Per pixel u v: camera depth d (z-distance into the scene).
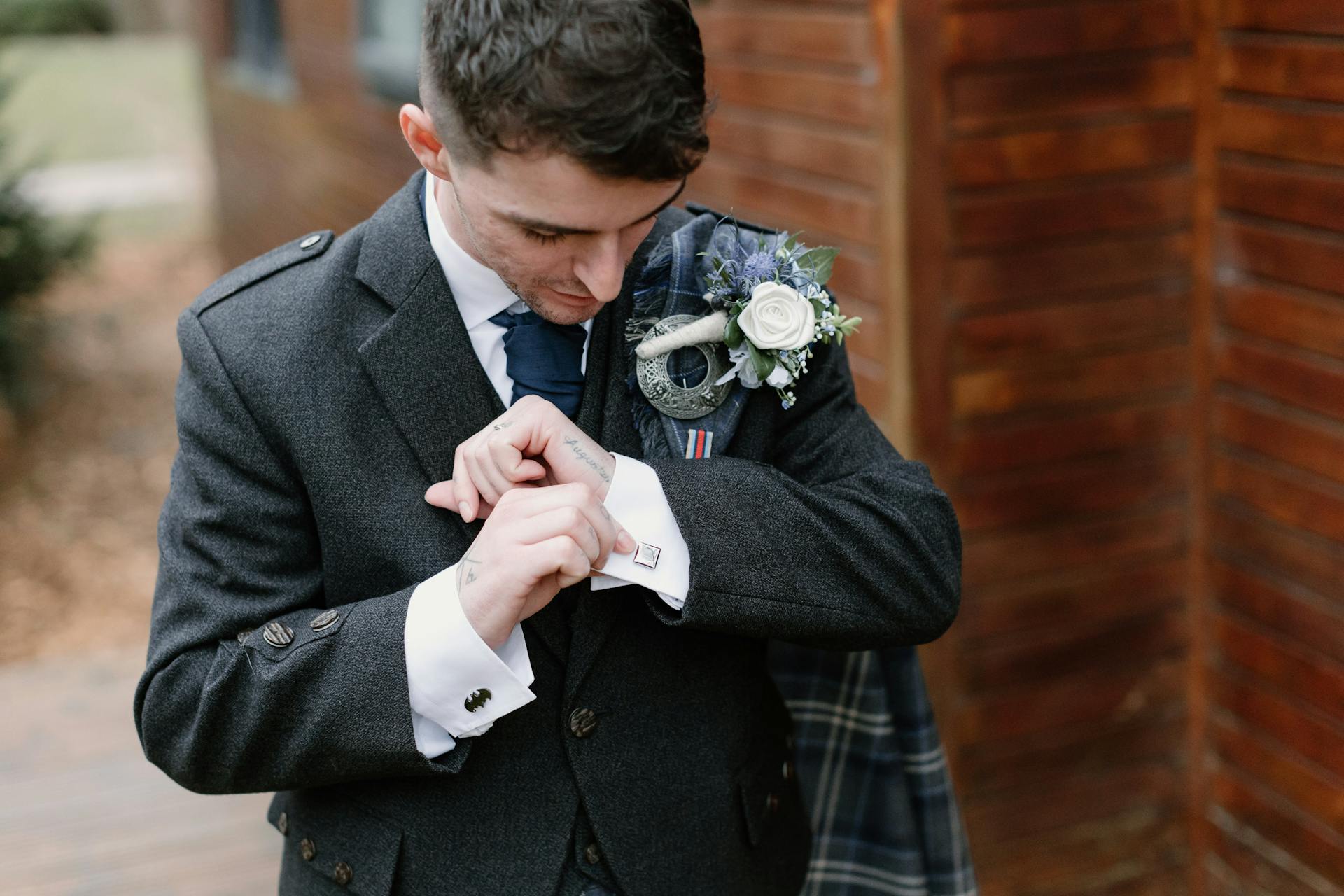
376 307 1.24
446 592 1.15
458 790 1.23
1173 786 2.53
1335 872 2.16
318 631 1.17
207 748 1.21
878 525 1.26
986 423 2.30
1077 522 2.37
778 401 1.32
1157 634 2.45
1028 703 2.43
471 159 1.03
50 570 5.72
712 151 2.86
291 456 1.21
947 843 1.65
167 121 15.84
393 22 5.02
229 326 1.23
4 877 2.53
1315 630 2.13
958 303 2.24
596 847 1.25
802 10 2.40
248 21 7.88
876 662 1.62
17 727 3.10
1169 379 2.34
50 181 13.33
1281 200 2.05
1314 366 2.04
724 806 1.28
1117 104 2.20
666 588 1.20
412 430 1.21
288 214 7.06
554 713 1.24
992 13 2.12
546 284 1.11
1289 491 2.14
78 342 8.83
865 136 2.26
